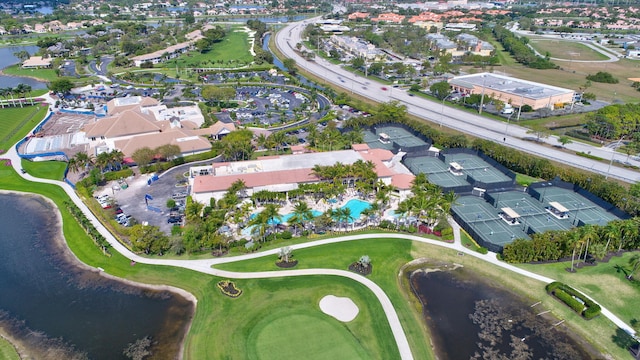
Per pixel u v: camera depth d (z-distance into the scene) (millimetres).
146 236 136250
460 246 141125
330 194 159125
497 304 117750
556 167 182500
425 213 153125
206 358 99625
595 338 106438
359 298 118062
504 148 199250
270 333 106062
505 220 156250
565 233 134500
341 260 133125
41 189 179000
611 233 131000
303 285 122250
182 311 114312
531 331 108812
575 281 124812
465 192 175375
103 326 109938
